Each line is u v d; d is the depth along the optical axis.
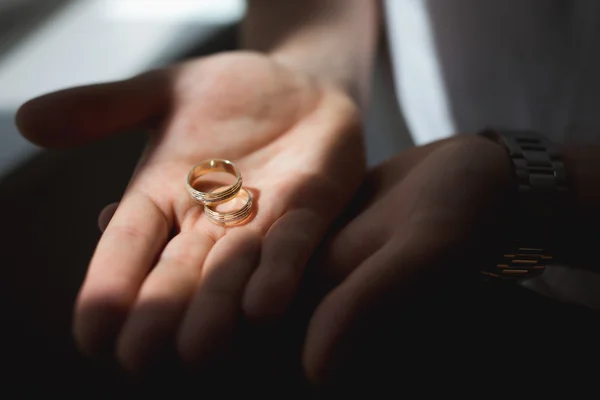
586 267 0.30
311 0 0.46
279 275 0.24
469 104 0.45
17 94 0.57
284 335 0.25
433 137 0.48
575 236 0.29
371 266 0.24
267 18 0.46
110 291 0.24
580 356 0.27
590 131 0.34
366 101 0.46
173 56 0.60
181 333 0.23
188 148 0.32
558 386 0.27
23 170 0.49
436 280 0.24
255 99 0.34
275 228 0.27
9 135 0.52
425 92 0.48
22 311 0.40
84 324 0.24
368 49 0.47
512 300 0.29
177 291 0.25
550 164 0.29
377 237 0.27
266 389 0.26
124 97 0.33
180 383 0.26
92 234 0.45
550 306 0.29
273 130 0.34
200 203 0.30
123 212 0.28
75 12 0.67
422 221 0.25
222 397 0.26
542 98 0.41
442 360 0.27
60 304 0.41
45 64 0.60
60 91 0.31
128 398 0.31
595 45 0.37
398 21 0.48
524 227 0.28
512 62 0.42
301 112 0.35
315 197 0.30
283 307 0.24
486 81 0.44
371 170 0.34
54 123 0.31
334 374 0.22
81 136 0.33
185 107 0.34
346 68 0.44
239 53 0.36
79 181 0.48
